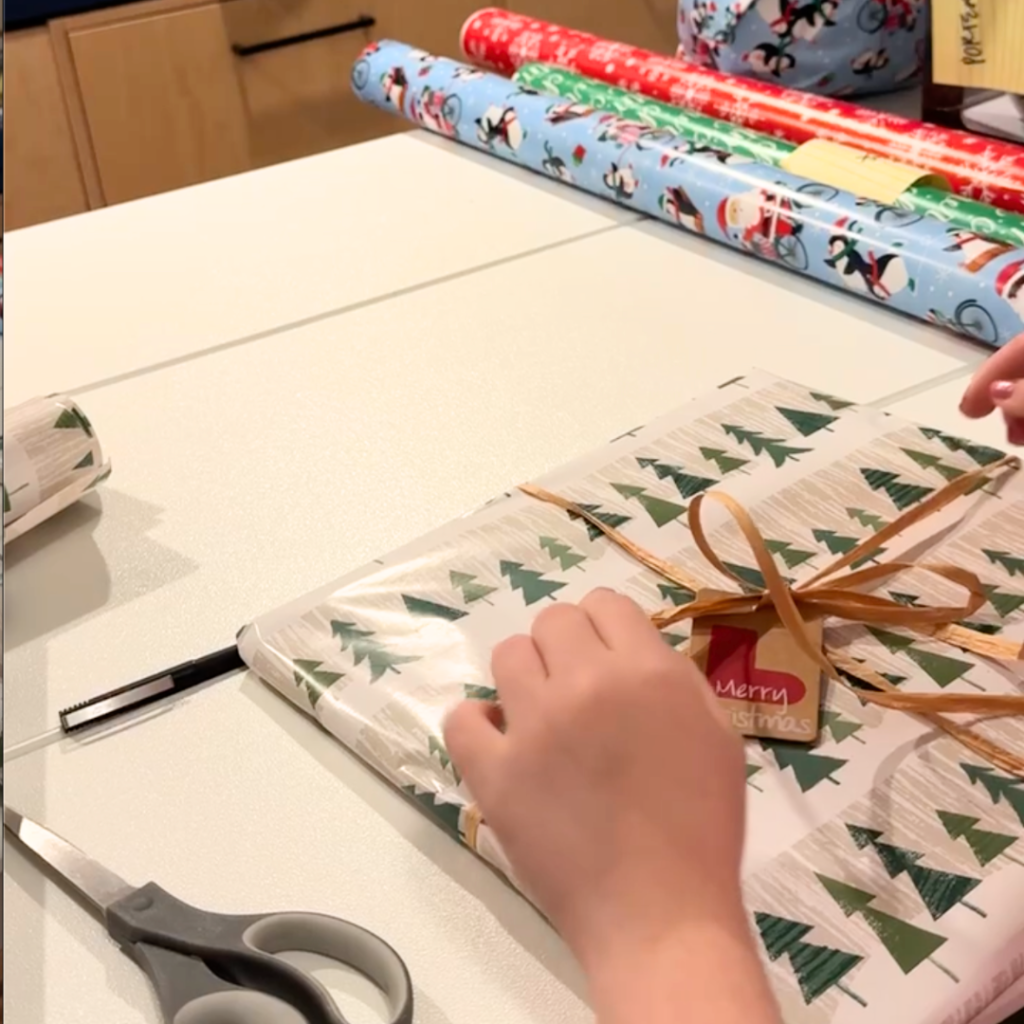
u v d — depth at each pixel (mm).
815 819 427
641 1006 309
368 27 1914
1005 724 456
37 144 1743
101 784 491
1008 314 712
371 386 764
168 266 945
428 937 421
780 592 472
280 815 472
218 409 750
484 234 964
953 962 380
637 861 325
